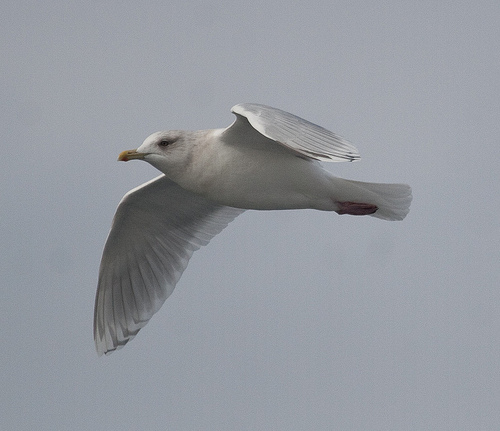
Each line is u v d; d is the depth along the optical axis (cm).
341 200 1314
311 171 1276
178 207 1446
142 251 1488
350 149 1122
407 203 1328
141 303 1509
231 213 1488
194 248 1498
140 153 1283
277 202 1301
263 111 1144
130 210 1434
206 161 1270
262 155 1264
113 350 1508
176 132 1288
